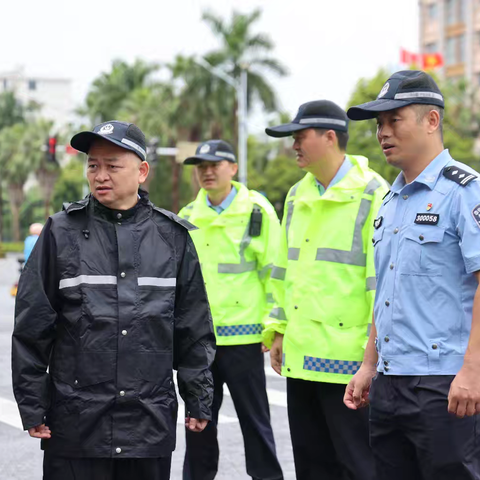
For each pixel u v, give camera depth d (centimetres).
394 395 386
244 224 632
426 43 7631
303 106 528
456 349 375
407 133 390
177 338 408
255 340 621
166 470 392
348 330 509
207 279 629
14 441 763
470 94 5962
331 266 512
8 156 8256
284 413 872
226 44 4581
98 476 379
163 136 5053
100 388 377
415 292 382
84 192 7488
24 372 376
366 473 504
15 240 8606
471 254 367
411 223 387
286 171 5488
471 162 4494
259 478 614
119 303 382
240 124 4244
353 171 522
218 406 623
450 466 371
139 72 6594
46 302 378
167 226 404
